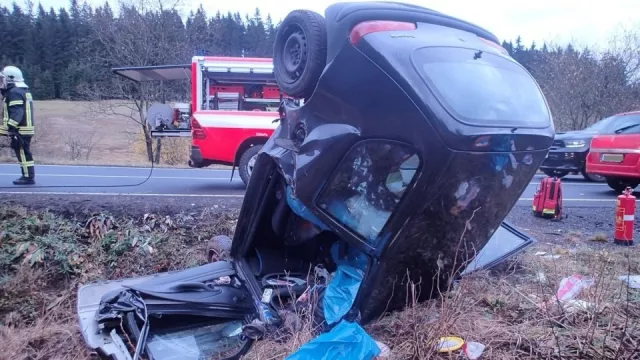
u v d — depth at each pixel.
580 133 12.04
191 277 3.71
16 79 8.05
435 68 2.54
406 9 2.91
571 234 5.89
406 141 2.52
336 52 2.77
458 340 2.77
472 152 2.44
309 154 2.89
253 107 10.45
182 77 12.88
